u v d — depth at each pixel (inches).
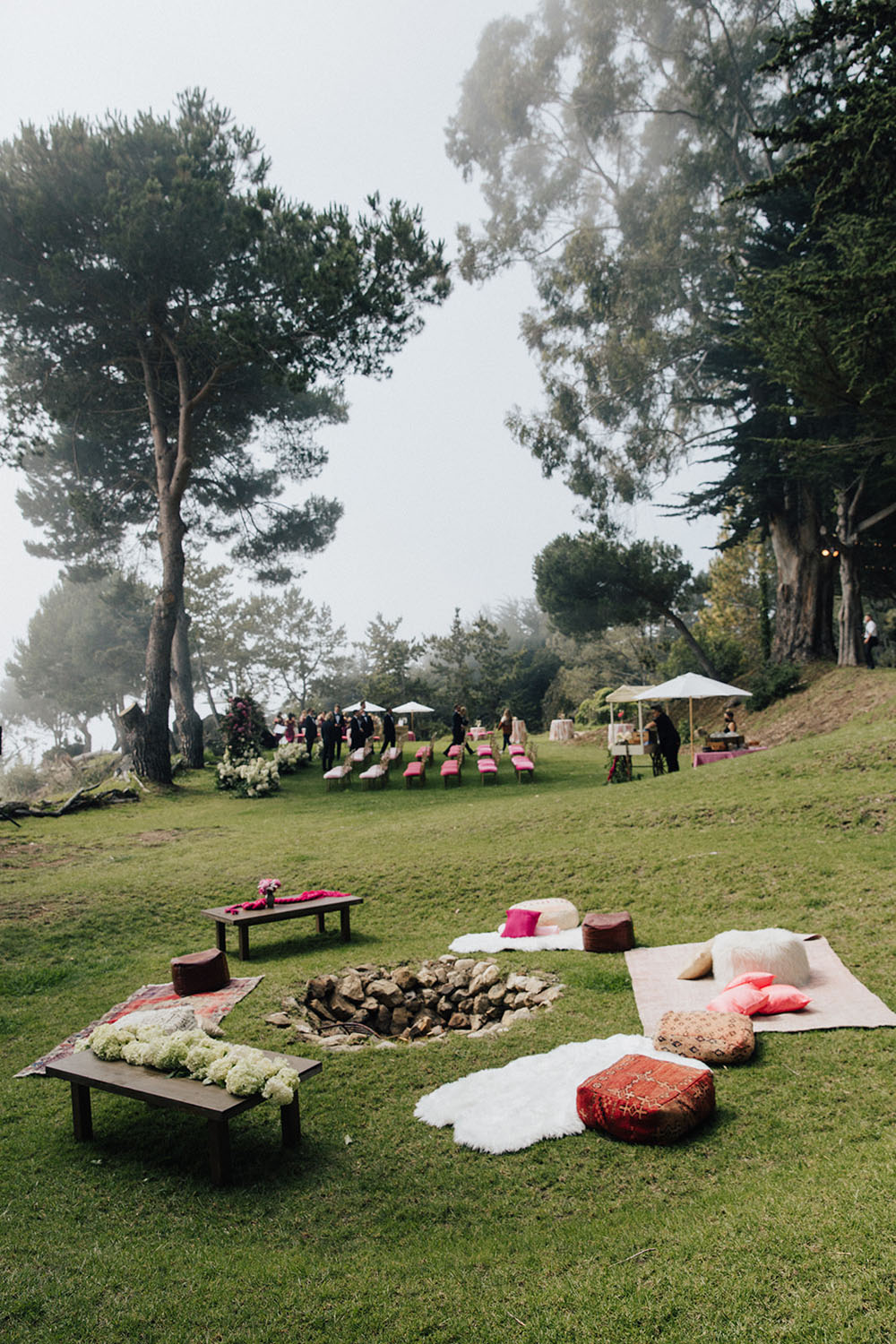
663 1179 163.9
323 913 402.0
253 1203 165.5
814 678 1127.0
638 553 1385.3
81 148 871.1
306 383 915.4
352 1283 136.1
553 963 312.5
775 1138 174.9
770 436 1168.8
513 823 564.4
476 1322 123.4
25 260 898.1
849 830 424.8
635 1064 200.2
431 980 321.1
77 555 1441.9
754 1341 111.1
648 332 1412.4
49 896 452.4
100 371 1032.2
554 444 1556.3
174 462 1047.0
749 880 377.4
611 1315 120.6
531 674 2212.1
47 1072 200.4
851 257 629.6
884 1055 205.0
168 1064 193.5
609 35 1396.4
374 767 956.0
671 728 752.3
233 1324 127.1
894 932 289.4
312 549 1498.5
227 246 895.1
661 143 1524.4
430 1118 199.2
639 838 474.9
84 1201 168.7
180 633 1252.5
